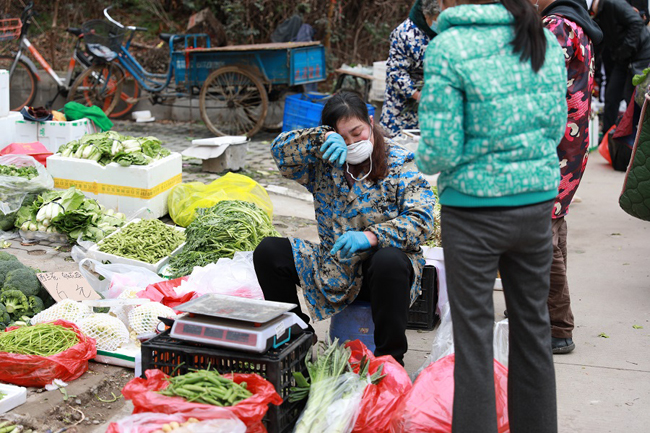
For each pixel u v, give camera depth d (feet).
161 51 37.73
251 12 40.60
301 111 29.35
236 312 9.12
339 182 10.85
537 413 8.08
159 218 19.40
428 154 7.41
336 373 9.21
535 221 7.64
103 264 14.48
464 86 7.29
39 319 11.94
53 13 41.73
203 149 24.48
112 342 11.52
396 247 10.49
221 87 31.65
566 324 12.39
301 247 11.12
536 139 7.54
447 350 10.44
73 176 19.17
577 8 11.81
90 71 33.01
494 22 7.45
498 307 14.57
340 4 41.57
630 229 20.17
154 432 7.79
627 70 28.12
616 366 12.00
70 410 10.07
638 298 15.16
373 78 33.14
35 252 16.94
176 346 9.07
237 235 15.11
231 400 8.21
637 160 14.20
